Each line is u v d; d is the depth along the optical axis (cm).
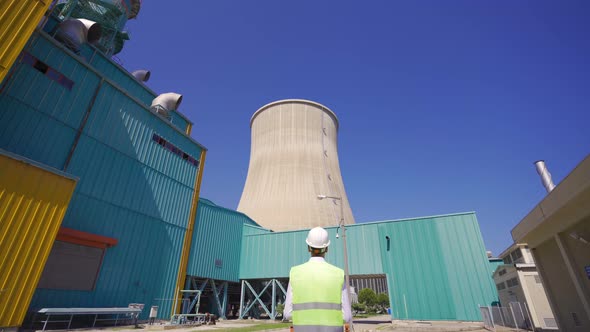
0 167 1208
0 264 1150
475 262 2488
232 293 3722
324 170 5297
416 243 2711
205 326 2141
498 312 2220
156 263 2256
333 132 6081
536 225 1284
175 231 2492
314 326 266
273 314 2944
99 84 2041
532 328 1752
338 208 5097
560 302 1355
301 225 4656
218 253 2992
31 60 1670
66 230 1664
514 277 1977
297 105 5706
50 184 1374
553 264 1361
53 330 1450
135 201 2169
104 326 1755
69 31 2062
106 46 2716
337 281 291
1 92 1516
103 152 1992
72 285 1673
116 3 2797
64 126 1786
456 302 2431
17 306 1179
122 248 2006
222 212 3189
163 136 2536
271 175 5244
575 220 1056
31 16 1424
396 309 2566
